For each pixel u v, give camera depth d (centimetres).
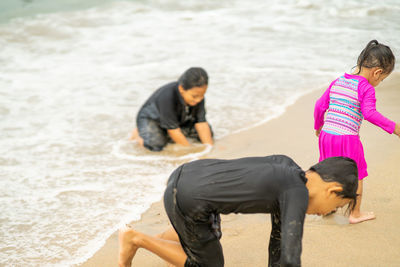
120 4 1319
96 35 1051
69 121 634
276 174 250
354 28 1021
